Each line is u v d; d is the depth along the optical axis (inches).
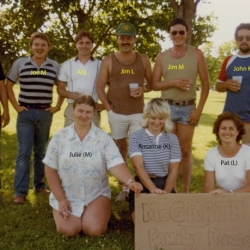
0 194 210.4
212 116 757.3
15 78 199.2
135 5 482.6
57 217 155.9
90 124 159.2
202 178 250.5
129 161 293.1
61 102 211.9
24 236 154.9
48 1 442.9
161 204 142.0
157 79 196.2
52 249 142.9
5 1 437.4
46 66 198.7
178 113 190.4
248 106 185.2
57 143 157.1
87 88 199.2
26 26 483.8
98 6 536.7
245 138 187.6
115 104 197.2
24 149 197.2
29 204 194.2
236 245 141.9
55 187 156.9
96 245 146.6
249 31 181.5
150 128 162.7
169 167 163.0
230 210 141.7
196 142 416.5
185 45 192.5
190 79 189.3
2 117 199.5
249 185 152.7
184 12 254.1
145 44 494.9
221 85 190.9
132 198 162.1
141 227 142.3
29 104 196.5
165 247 142.3
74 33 523.2
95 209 156.9
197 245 141.9
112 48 603.2
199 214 142.0
